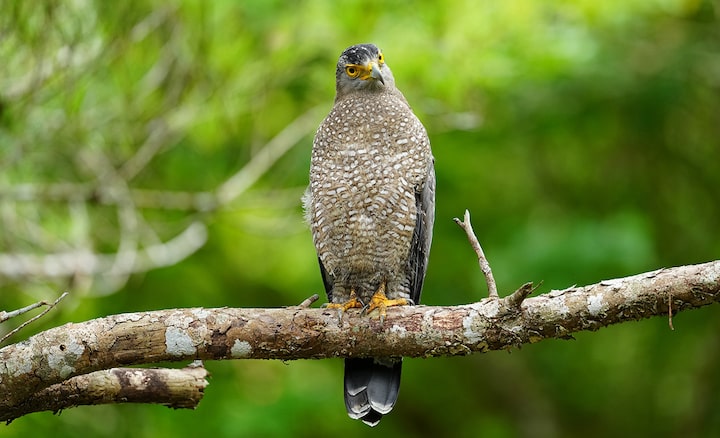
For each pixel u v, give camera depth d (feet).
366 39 38.06
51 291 39.50
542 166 51.19
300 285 47.96
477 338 22.59
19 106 35.70
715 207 52.54
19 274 37.96
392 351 23.36
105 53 35.55
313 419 46.73
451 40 37.42
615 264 43.50
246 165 40.63
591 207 50.44
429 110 38.55
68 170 42.19
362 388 27.91
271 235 42.45
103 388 23.81
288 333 23.20
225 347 22.95
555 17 41.73
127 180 39.60
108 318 22.61
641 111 46.73
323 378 47.16
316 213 28.99
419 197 29.04
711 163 52.54
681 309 21.09
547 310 21.79
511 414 54.19
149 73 38.29
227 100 38.45
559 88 44.86
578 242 44.09
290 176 43.62
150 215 46.37
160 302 45.80
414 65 37.24
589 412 54.49
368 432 49.67
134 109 38.09
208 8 37.27
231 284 48.83
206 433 43.37
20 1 33.71
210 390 44.52
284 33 37.70
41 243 39.11
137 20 37.35
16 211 39.73
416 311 23.31
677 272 21.04
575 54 39.96
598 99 46.14
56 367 22.04
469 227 22.89
